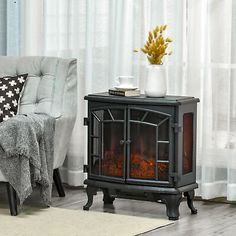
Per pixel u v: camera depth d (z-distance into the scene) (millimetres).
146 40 5148
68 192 5258
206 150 4969
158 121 4473
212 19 4930
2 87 4863
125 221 4383
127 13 5145
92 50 5312
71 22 5375
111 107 4594
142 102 4480
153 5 5090
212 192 4977
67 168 5441
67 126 4910
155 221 4398
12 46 5578
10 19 5562
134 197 4590
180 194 4480
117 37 5207
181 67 5043
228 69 4922
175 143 4449
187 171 4605
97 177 4684
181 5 4992
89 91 5328
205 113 4961
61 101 4895
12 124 4367
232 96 4914
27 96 4938
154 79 4578
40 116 4645
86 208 4691
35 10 5500
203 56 4977
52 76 4941
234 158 4891
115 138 4602
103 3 5258
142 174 4527
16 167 4379
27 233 4082
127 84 4668
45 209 4668
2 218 4410
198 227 4293
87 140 5086
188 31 4988
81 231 4141
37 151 4395
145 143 4508
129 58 5172
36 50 5527
